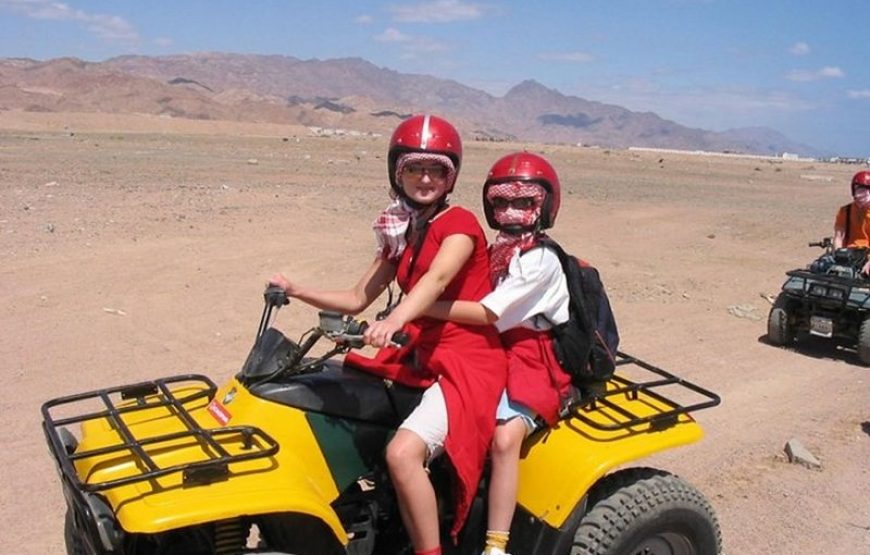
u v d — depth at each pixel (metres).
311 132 70.88
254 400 3.91
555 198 4.16
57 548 5.08
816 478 6.50
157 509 3.30
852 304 9.71
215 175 23.20
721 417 7.69
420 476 3.82
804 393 8.51
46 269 11.27
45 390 7.30
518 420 4.04
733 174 38.66
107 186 19.34
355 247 13.86
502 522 4.01
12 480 5.82
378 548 4.25
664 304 11.83
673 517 4.26
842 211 10.72
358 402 4.00
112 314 9.56
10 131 42.28
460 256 3.92
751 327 11.00
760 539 5.57
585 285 4.28
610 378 4.64
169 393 4.30
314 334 3.87
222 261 12.34
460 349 4.05
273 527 3.86
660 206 22.97
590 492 4.32
